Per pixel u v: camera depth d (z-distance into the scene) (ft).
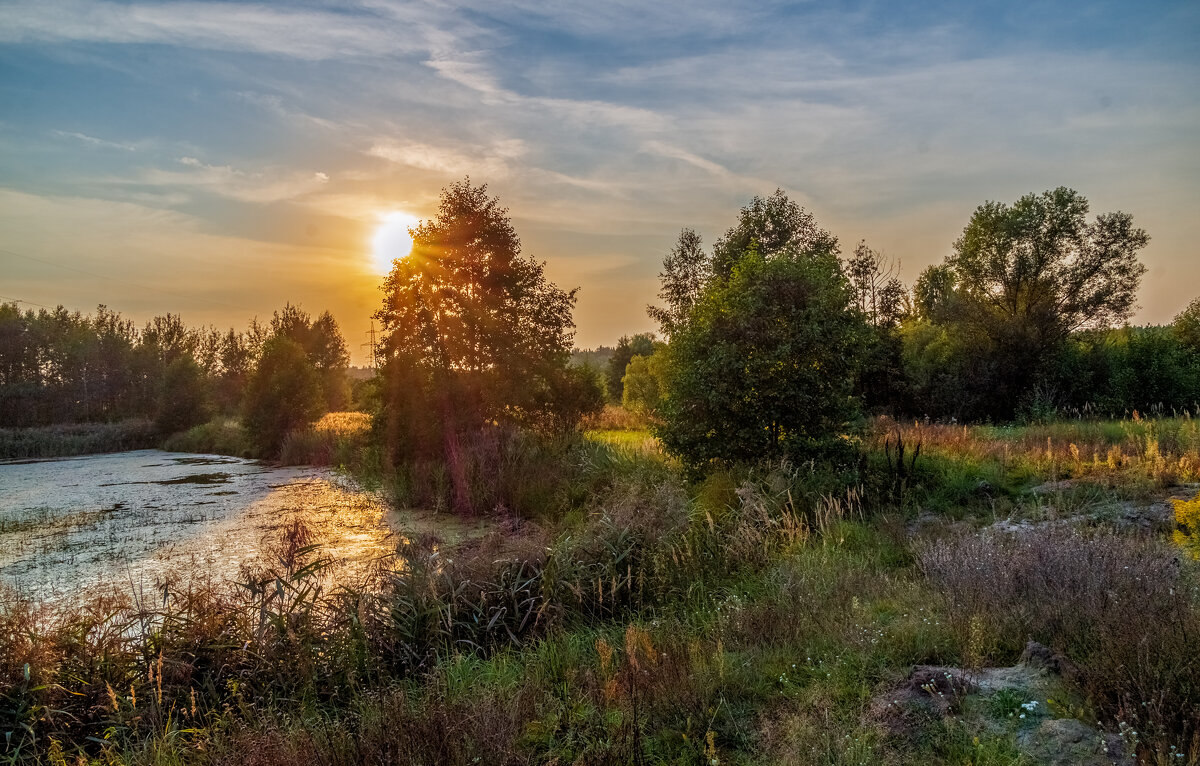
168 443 145.69
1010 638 17.51
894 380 96.48
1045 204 97.76
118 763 16.05
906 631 18.35
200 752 16.37
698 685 16.52
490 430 63.98
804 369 40.01
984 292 102.27
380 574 25.44
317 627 21.30
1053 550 20.83
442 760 14.06
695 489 38.99
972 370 95.45
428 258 67.05
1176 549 22.33
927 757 12.93
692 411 42.57
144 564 38.55
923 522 32.48
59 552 42.88
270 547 40.34
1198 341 91.45
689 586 25.73
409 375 66.23
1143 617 15.47
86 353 211.61
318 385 115.14
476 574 25.52
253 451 112.37
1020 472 41.22
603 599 25.52
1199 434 46.32
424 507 55.21
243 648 20.48
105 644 20.25
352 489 65.87
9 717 17.62
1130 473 37.06
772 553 28.25
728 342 41.63
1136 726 12.53
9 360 207.51
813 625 19.94
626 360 186.80
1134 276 95.50
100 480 85.05
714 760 13.26
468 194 70.03
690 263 97.86
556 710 16.83
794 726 14.42
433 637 22.39
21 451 137.28
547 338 70.18
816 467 38.37
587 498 46.80
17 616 20.45
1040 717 13.52
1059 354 91.81
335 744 14.70
